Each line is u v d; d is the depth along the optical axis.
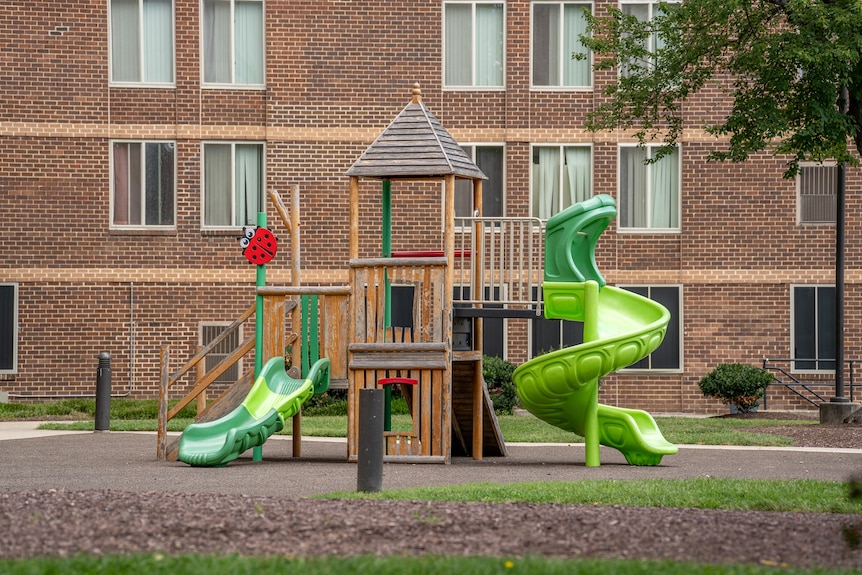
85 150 31.31
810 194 31.77
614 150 31.88
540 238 18.08
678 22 25.03
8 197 31.05
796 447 20.45
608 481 14.29
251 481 14.86
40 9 31.20
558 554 9.34
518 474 16.06
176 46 31.61
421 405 17.70
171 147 31.69
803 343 31.72
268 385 17.66
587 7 32.06
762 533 10.19
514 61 31.88
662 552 9.45
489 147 32.00
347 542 9.64
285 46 31.58
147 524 10.08
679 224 31.86
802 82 24.23
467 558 8.95
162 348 18.14
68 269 31.19
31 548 9.24
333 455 19.16
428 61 31.73
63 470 16.19
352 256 18.03
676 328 31.83
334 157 31.61
